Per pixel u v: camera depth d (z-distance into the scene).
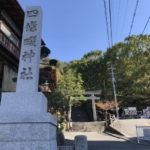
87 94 22.94
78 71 29.45
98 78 28.19
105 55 29.70
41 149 3.22
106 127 16.27
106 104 22.31
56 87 14.18
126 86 24.94
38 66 4.53
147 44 26.20
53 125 3.93
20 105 3.75
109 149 6.93
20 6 9.98
